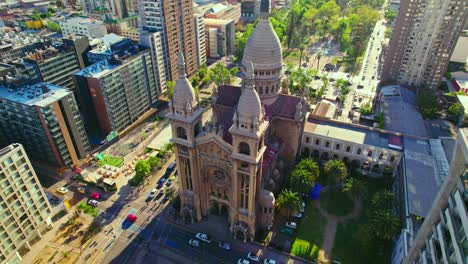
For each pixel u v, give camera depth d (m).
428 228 52.03
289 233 100.88
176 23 180.50
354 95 184.50
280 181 114.69
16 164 89.94
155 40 166.62
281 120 114.12
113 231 103.88
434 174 105.94
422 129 138.50
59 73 151.75
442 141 120.88
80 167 133.38
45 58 147.12
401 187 107.06
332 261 92.94
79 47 160.50
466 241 38.66
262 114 82.38
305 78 183.50
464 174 44.19
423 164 110.44
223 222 105.81
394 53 178.62
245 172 86.25
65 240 101.31
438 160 112.25
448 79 190.38
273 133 117.25
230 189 96.00
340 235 100.75
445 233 45.28
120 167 132.00
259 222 101.56
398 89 170.12
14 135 130.12
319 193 115.81
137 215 109.44
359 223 104.81
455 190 45.53
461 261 38.25
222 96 119.19
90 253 97.06
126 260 94.94
